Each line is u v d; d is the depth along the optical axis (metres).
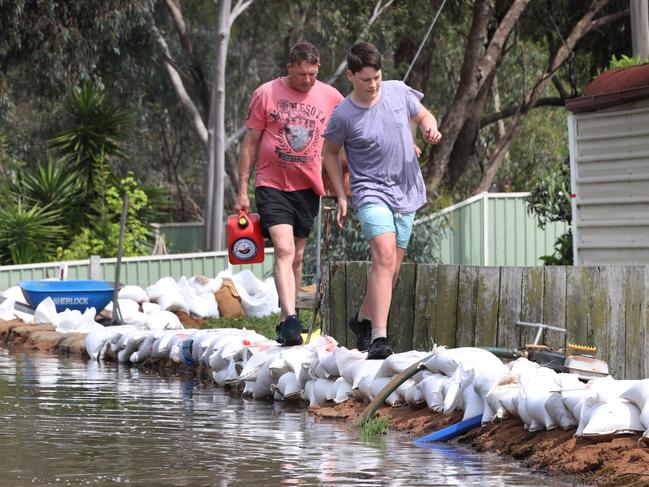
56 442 17.75
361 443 17.89
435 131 23.73
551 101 90.12
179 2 101.44
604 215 37.25
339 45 98.31
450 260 67.06
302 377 23.62
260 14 105.44
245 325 46.09
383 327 22.84
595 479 14.38
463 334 25.56
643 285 22.55
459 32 87.25
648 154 35.84
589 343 23.39
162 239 77.12
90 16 76.44
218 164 80.94
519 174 120.06
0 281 58.75
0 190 76.19
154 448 17.16
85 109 77.31
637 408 15.25
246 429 19.50
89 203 76.69
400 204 23.52
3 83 80.75
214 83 80.69
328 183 26.39
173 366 31.58
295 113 25.50
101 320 45.62
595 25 78.62
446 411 18.89
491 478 14.68
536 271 24.23
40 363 34.28
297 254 26.59
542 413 16.53
